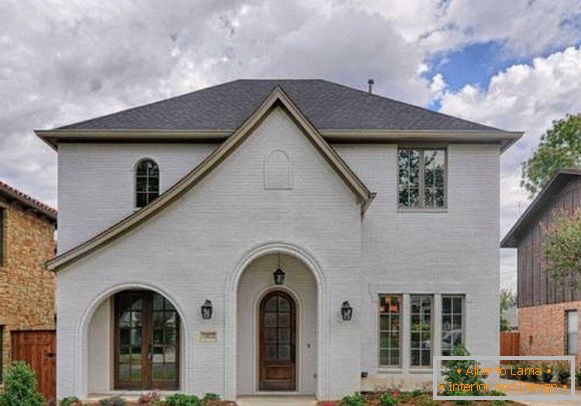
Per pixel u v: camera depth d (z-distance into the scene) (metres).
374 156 14.06
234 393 11.73
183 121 14.32
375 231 13.91
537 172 32.41
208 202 12.18
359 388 11.73
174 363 12.91
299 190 12.24
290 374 13.04
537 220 21.67
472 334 13.69
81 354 11.78
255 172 12.28
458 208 14.01
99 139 13.98
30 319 17.09
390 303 13.85
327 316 11.91
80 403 11.37
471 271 13.84
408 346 13.59
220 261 12.07
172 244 12.08
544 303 20.77
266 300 13.27
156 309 13.06
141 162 14.20
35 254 17.58
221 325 11.90
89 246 11.88
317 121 14.34
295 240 12.13
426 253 13.88
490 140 14.04
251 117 12.22
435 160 14.30
